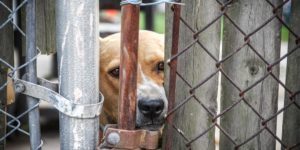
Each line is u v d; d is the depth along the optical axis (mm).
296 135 3863
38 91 3762
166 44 3818
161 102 5531
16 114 11266
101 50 6570
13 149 10336
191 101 3818
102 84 6445
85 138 3701
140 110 5465
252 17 3721
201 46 3621
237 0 3732
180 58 3793
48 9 4969
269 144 3859
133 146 3598
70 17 3586
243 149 3887
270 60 3752
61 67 3680
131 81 3559
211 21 3652
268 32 3734
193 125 3838
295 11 3732
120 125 3615
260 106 3814
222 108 3883
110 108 6457
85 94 3656
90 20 3600
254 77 3775
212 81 3775
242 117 3846
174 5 3457
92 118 3701
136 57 3541
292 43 3766
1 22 4414
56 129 12180
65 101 3652
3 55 4430
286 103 3869
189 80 3793
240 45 3752
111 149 3621
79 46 3611
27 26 3760
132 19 3488
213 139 3838
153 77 6309
